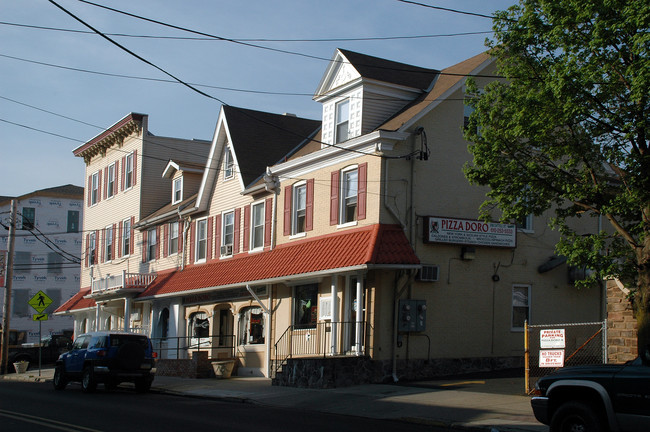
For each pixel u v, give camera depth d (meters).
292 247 26.34
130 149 42.44
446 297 23.19
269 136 32.28
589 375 10.50
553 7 15.32
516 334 24.41
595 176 16.59
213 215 32.75
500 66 17.09
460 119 24.42
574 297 25.69
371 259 21.11
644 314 14.29
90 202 47.97
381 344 21.92
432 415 15.18
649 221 14.71
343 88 25.23
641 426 9.80
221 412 16.44
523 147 17.16
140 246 39.97
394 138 22.69
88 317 45.97
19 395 21.14
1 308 62.72
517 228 24.81
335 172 24.83
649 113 14.56
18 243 64.62
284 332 24.45
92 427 13.22
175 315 34.19
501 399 17.03
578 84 14.77
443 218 23.14
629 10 13.88
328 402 18.23
